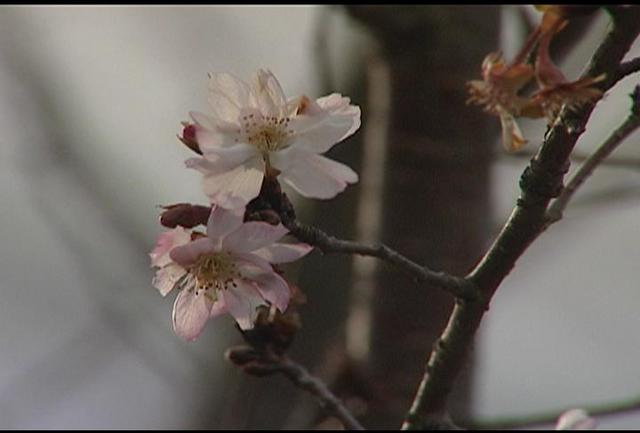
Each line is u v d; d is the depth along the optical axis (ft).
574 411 3.73
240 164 3.43
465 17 4.07
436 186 4.07
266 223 3.43
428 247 4.06
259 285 3.45
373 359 4.03
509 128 3.43
